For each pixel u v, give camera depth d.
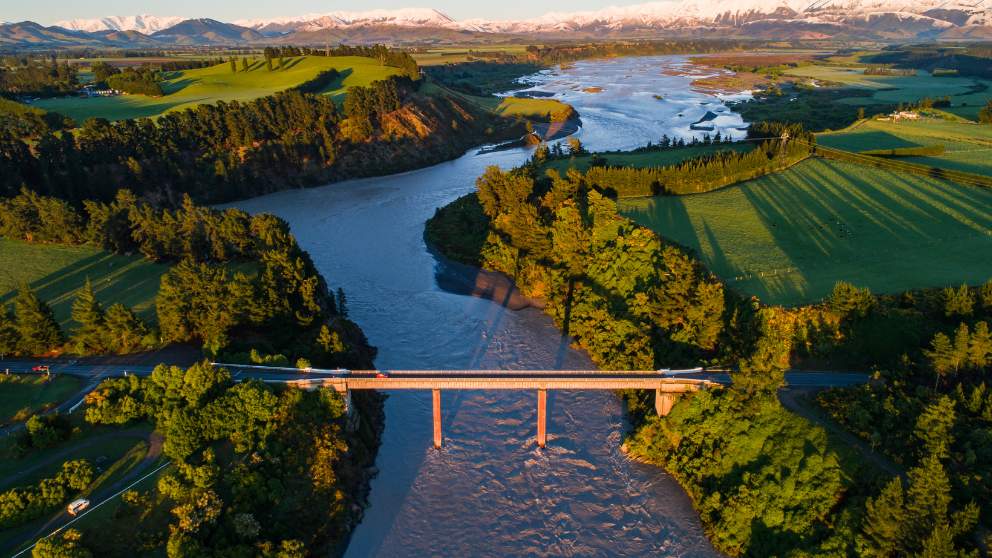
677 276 97.25
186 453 68.81
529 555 68.88
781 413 73.19
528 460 82.00
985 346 69.94
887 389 73.00
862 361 81.75
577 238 122.69
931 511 55.84
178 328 91.94
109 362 88.12
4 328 87.19
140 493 64.19
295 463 71.25
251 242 121.38
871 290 91.75
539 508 74.81
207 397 74.31
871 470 64.50
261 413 73.88
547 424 88.50
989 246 104.44
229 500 64.56
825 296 91.81
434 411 82.94
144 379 78.00
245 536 60.78
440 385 80.75
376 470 80.31
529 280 124.50
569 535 71.12
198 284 93.44
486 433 87.19
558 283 118.81
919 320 82.56
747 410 73.56
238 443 71.69
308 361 88.31
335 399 79.19
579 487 77.56
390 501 75.75
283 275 100.00
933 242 108.56
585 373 83.31
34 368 85.56
